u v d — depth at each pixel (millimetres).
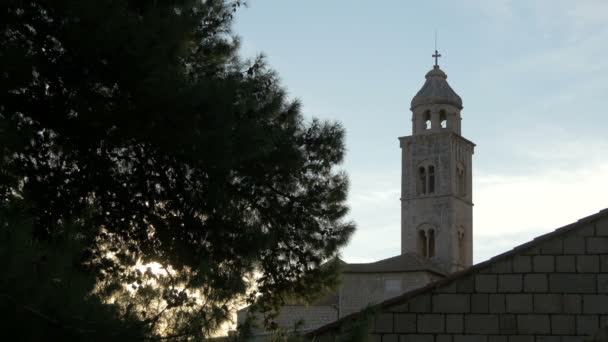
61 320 8148
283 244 16922
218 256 15023
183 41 13406
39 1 12492
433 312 15719
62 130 13586
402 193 84000
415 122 84938
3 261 7402
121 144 13820
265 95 15703
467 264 83375
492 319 15508
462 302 15672
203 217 15133
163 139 13211
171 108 12664
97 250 14047
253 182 15523
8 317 7715
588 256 15438
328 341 12633
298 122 16828
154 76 12578
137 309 10102
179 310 10867
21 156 13062
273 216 16344
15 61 11883
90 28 12492
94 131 13414
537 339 15289
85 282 8695
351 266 62781
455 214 81938
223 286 12180
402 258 64375
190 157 13750
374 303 12508
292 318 55000
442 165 82438
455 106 84812
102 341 8641
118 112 12945
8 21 12508
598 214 15508
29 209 10031
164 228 15102
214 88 13094
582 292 15320
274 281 16953
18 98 12992
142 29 12789
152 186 14992
